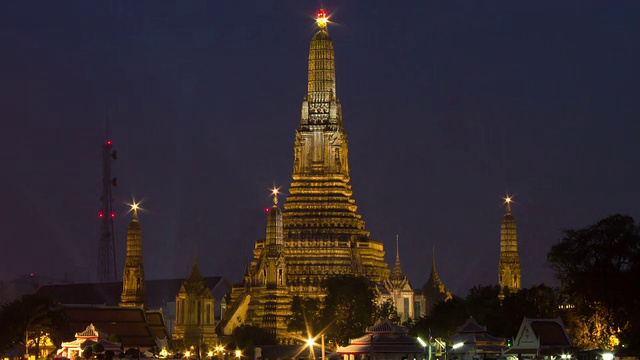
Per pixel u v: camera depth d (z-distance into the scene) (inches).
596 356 7824.8
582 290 7765.8
